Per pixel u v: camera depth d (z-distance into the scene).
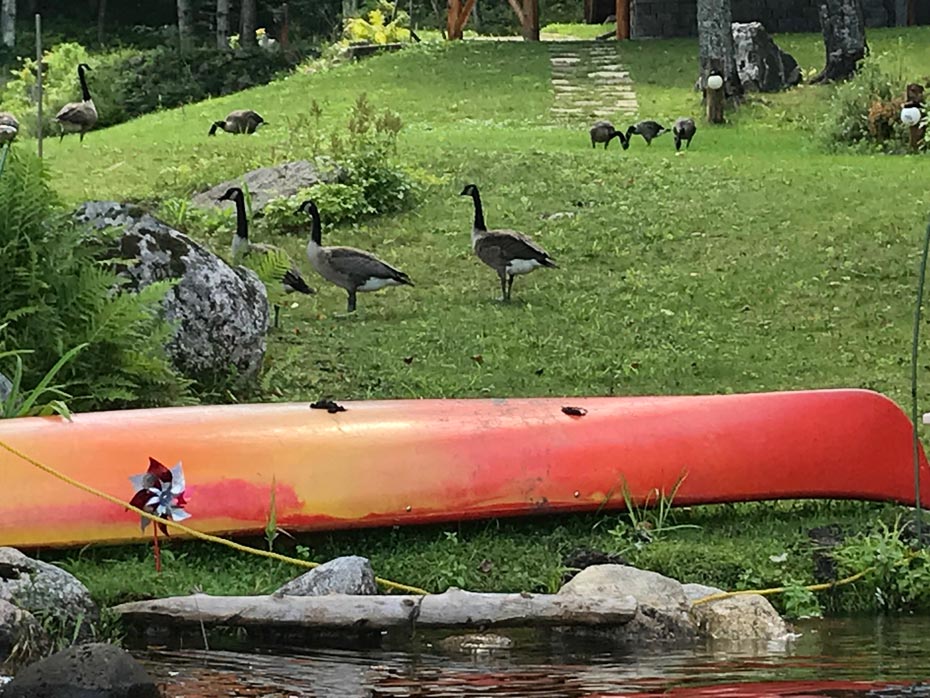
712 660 6.26
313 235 13.70
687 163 20.84
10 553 6.36
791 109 28.95
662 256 15.70
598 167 20.20
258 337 10.62
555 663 6.19
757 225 16.80
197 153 22.14
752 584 7.41
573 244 16.20
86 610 6.35
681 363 11.81
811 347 12.38
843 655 6.37
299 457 7.50
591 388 11.10
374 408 7.94
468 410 8.00
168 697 5.61
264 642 6.52
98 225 10.16
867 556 7.49
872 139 24.00
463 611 6.54
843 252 15.47
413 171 19.12
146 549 7.36
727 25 29.05
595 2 48.28
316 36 48.22
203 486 7.34
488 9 53.59
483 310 13.75
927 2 38.66
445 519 7.60
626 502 7.79
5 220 8.80
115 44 50.03
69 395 8.52
